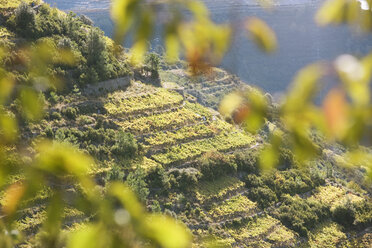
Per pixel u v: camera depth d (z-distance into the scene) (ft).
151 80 360.28
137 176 237.66
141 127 292.20
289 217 273.95
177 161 280.31
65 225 189.57
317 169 320.09
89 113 280.72
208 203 262.26
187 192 262.67
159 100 326.85
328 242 271.28
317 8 12.46
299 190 300.81
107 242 11.06
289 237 262.47
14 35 280.72
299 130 11.62
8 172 13.76
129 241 11.02
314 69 11.02
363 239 283.18
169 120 311.27
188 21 11.69
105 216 11.44
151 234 10.98
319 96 11.11
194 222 245.04
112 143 266.57
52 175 12.98
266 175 294.25
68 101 275.59
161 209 244.83
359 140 10.89
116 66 326.44
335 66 10.77
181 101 343.87
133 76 344.08
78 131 257.96
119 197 11.78
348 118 10.73
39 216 189.47
